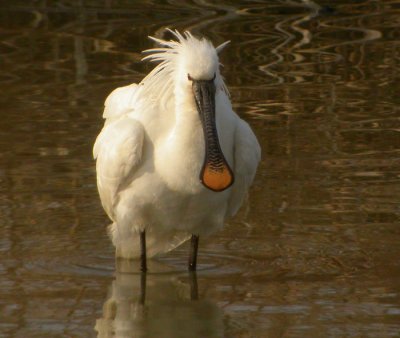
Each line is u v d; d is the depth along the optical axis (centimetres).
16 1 2508
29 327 1005
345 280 1123
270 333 982
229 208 1209
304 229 1283
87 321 1025
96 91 1875
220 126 1122
